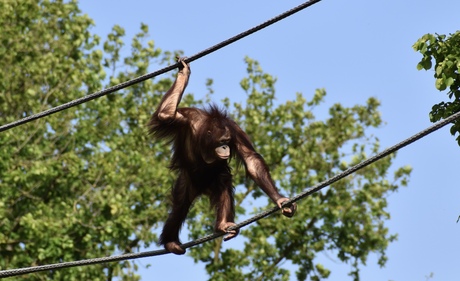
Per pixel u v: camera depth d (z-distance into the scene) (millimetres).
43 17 33219
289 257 33688
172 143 13867
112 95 33188
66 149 32094
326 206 32906
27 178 29688
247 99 34094
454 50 13805
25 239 29859
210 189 13789
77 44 32375
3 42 31031
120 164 31719
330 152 33812
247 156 13328
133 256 12617
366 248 33688
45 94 31609
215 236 12672
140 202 31703
